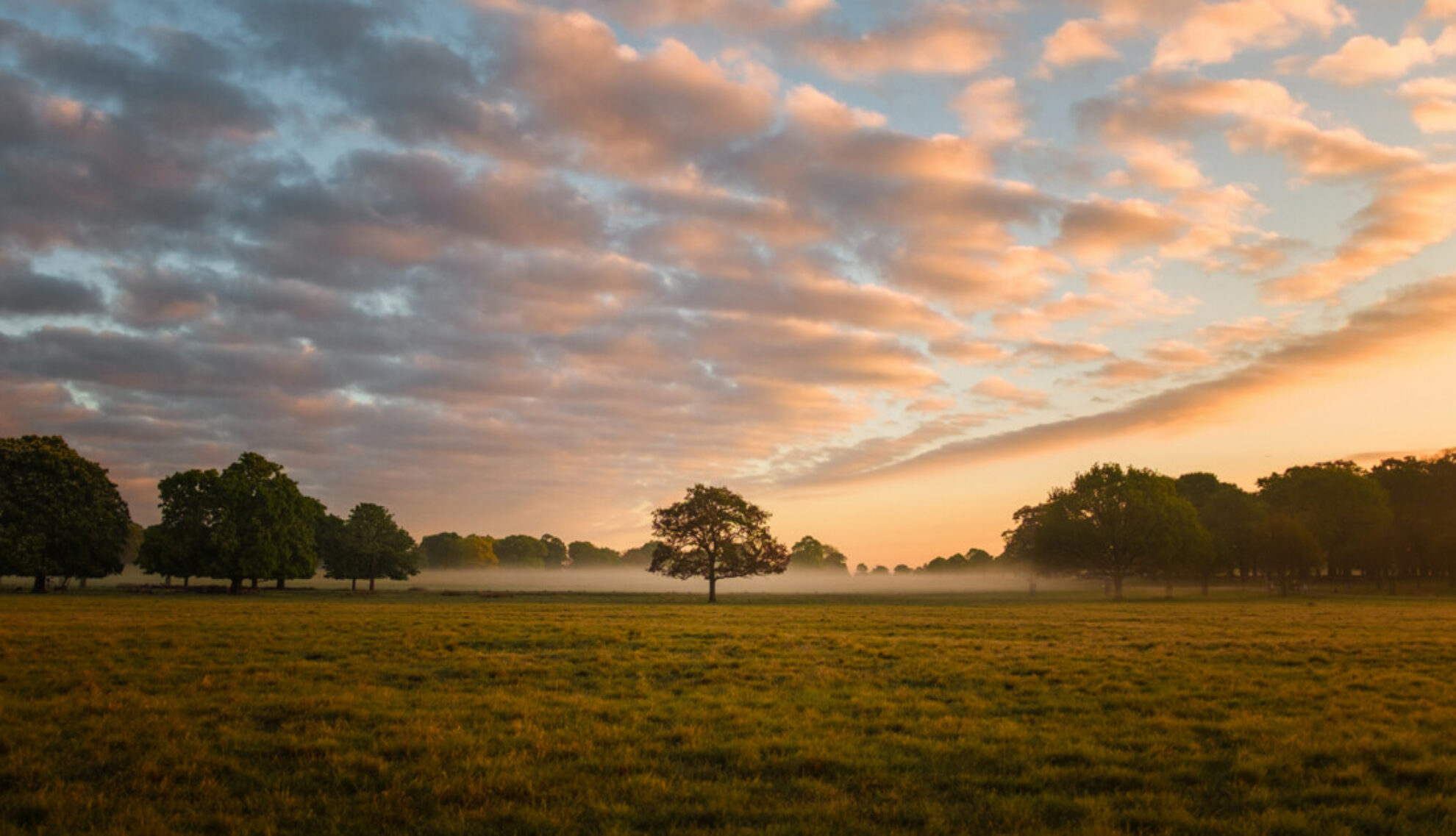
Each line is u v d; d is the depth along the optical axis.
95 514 84.06
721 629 35.34
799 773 12.47
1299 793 11.23
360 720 15.84
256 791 11.30
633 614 48.06
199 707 16.78
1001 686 20.14
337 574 111.06
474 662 23.39
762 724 15.64
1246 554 119.12
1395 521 117.31
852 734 14.88
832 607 65.69
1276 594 104.56
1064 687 19.83
